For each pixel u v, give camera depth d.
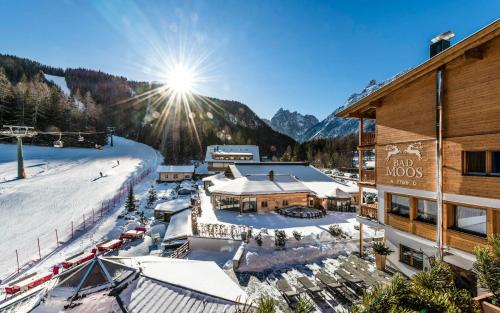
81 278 7.77
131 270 8.49
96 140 83.62
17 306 7.49
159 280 8.36
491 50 8.68
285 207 26.05
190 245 18.66
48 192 38.34
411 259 12.14
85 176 49.69
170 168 55.00
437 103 10.28
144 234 23.92
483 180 8.88
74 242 23.05
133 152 82.50
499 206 8.41
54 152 67.06
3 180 42.44
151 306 7.34
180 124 128.38
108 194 39.78
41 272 17.36
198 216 24.42
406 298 3.01
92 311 6.86
